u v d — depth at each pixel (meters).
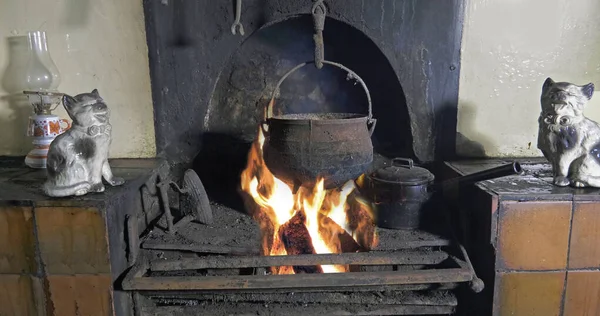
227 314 1.32
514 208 1.24
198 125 1.69
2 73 1.64
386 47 1.63
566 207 1.24
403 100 1.69
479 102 1.67
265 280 1.25
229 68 1.77
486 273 1.33
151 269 1.32
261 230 1.49
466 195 1.45
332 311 1.33
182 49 1.63
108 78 1.65
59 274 1.23
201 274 1.37
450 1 1.59
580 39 1.62
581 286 1.28
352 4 1.60
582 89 1.25
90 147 1.22
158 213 1.62
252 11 1.61
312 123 1.38
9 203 1.18
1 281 1.24
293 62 1.79
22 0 1.60
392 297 1.36
